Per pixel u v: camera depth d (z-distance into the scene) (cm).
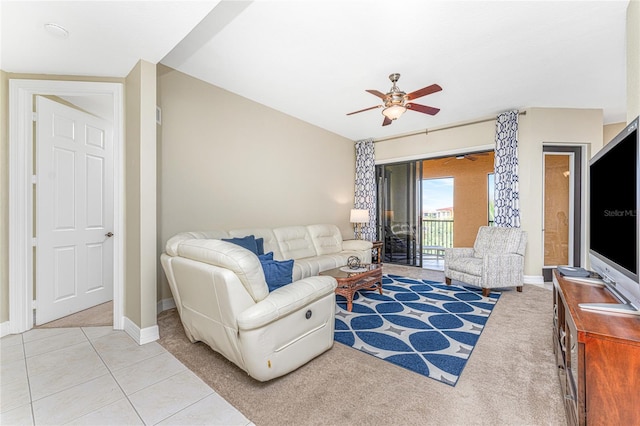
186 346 224
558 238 449
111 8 170
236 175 385
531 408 154
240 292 164
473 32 243
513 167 430
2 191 240
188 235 275
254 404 157
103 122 329
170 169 313
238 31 243
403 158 567
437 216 755
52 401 159
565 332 154
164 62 299
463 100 398
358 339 238
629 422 106
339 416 148
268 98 397
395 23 231
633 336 106
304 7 212
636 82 181
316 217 522
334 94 381
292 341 182
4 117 242
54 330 253
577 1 205
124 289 254
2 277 240
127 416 148
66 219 287
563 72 316
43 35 194
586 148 432
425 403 158
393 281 439
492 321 277
